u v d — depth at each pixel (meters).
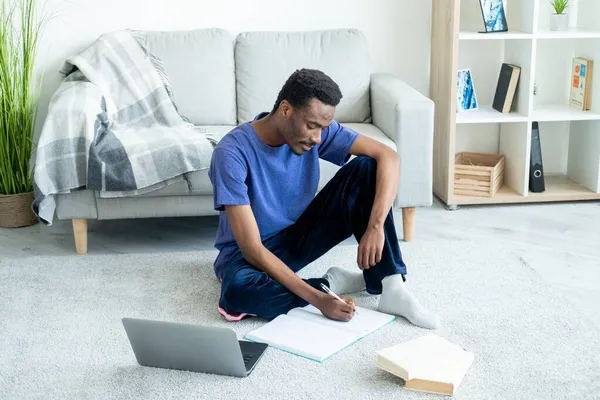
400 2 3.59
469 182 3.42
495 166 3.42
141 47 3.30
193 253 2.90
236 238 2.22
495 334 2.20
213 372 2.04
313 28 3.60
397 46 3.63
